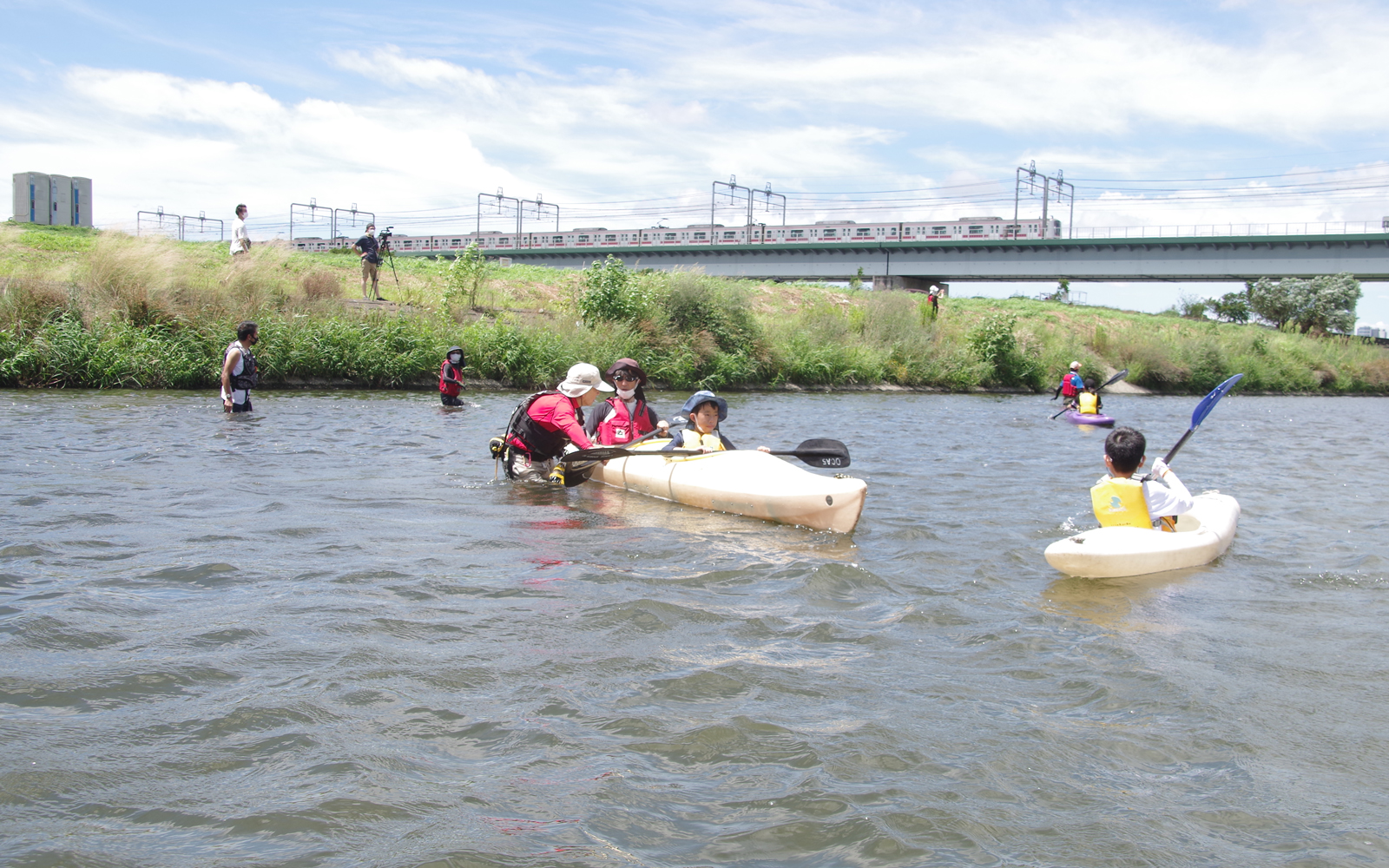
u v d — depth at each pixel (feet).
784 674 11.50
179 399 45.85
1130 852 7.77
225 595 14.08
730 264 206.49
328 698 10.40
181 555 16.34
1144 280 184.34
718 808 8.30
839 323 99.25
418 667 11.35
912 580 16.29
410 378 62.08
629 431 26.63
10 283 53.47
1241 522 22.95
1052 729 10.13
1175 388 120.67
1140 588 16.21
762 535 19.54
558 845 7.64
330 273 74.79
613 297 78.02
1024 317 139.54
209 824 7.86
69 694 10.36
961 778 8.97
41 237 73.67
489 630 12.80
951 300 147.02
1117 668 12.07
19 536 17.11
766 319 97.91
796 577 16.06
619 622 13.25
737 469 22.18
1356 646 13.21
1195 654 12.71
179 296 58.13
